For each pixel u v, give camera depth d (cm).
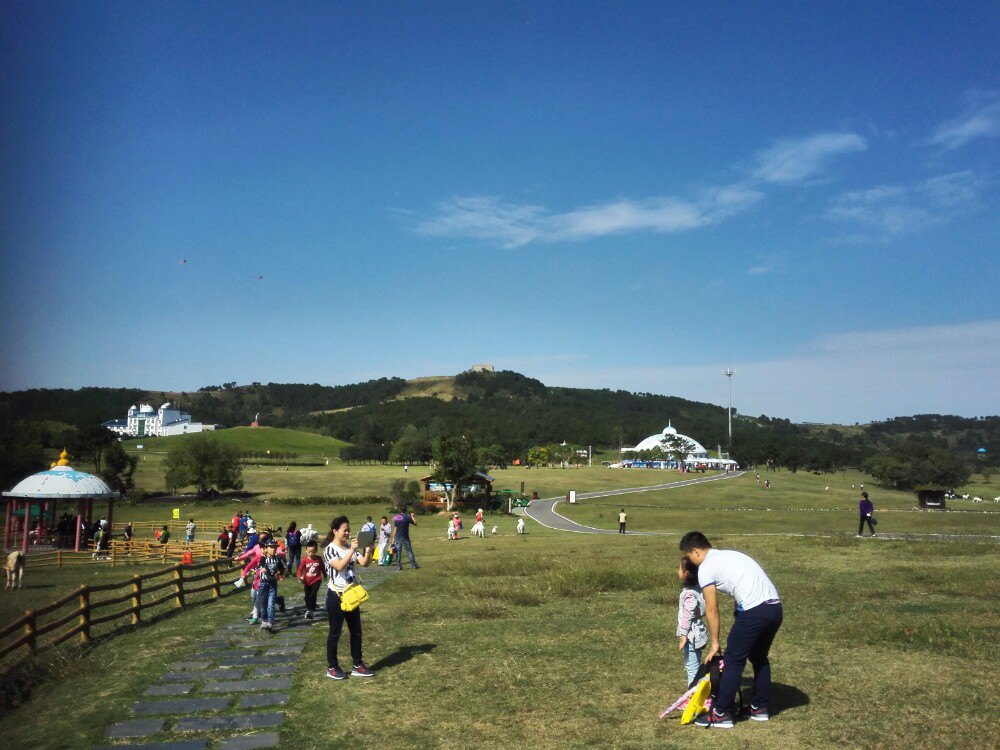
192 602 1773
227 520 6812
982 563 2056
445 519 6619
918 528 5019
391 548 2625
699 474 13775
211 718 820
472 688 906
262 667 1042
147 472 11769
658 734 737
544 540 4006
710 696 762
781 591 1620
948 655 1006
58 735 784
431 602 1588
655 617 1354
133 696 914
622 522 4875
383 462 17762
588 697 862
